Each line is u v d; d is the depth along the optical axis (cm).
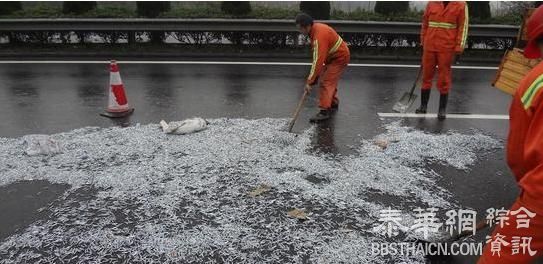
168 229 347
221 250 323
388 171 439
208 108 646
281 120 589
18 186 414
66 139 521
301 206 378
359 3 1212
